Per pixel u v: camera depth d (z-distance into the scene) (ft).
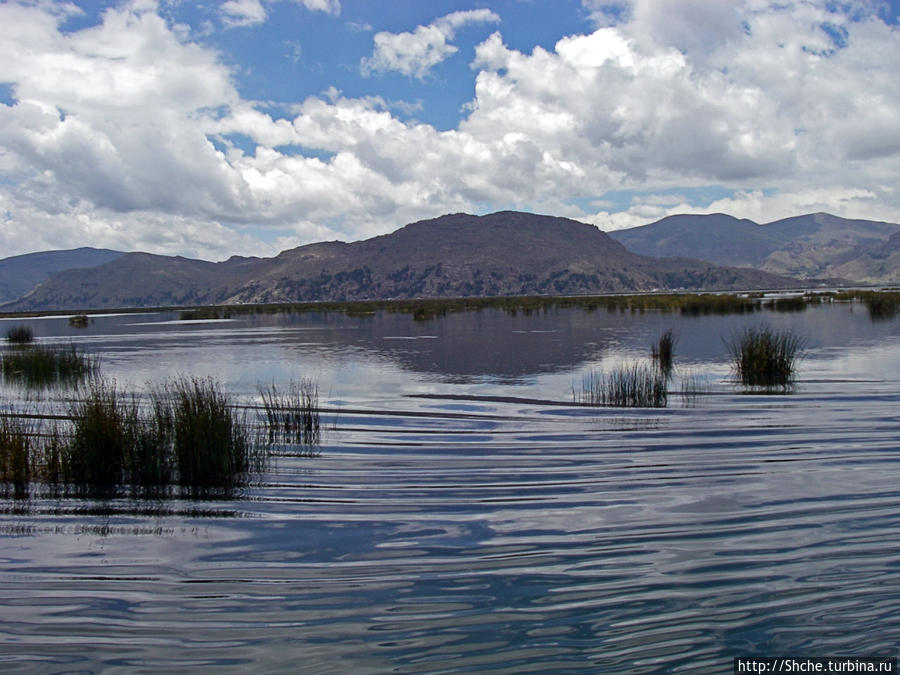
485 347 99.91
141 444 35.12
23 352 98.12
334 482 34.35
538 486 32.96
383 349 101.04
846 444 39.22
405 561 24.43
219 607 21.21
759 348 64.28
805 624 19.42
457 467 36.60
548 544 25.64
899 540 25.03
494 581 22.65
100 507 30.89
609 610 20.49
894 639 18.61
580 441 41.63
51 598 21.94
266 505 30.86
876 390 55.62
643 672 17.39
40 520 29.19
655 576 22.62
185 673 17.78
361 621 20.22
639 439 41.68
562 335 118.11
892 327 112.37
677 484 32.60
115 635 19.65
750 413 48.19
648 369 70.49
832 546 24.66
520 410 51.47
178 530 27.91
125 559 24.99
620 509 29.32
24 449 35.73
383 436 44.11
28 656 18.62
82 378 75.82
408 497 31.71
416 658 18.24
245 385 67.10
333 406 54.54
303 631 19.74
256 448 38.50
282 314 282.97
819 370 66.64
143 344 125.08
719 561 23.66
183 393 41.60
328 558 24.85
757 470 34.53
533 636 19.19
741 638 18.83
